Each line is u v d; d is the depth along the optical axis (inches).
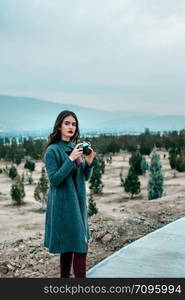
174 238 197.9
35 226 855.1
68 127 129.0
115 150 3737.7
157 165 1237.7
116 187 1765.5
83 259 127.5
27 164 2559.1
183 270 152.3
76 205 125.5
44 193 1332.4
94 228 246.7
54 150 125.6
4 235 684.1
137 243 189.3
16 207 1331.2
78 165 128.4
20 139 6077.8
